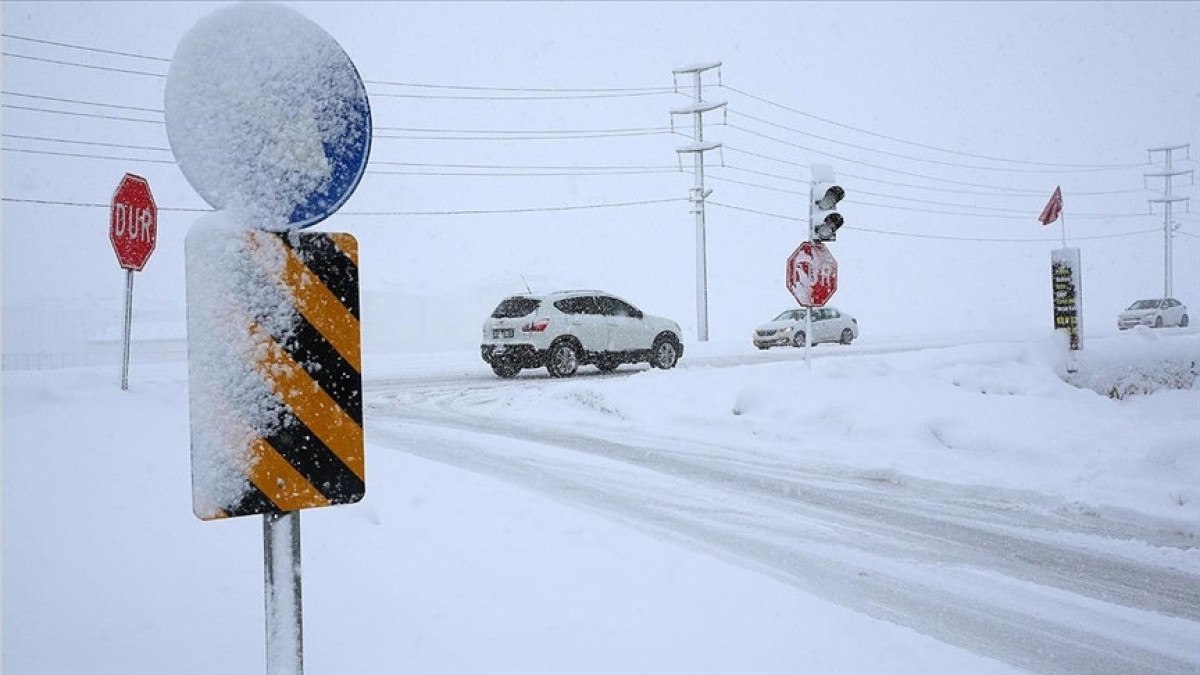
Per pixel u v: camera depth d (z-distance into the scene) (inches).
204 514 94.6
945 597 199.9
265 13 101.0
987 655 165.9
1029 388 478.9
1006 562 227.9
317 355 99.7
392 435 411.5
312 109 102.3
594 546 216.5
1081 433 366.3
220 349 96.0
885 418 389.4
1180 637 179.9
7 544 193.6
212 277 96.1
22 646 143.6
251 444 96.7
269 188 99.7
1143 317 1355.8
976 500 292.5
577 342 694.5
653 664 147.1
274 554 99.4
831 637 164.1
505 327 685.3
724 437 402.0
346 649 148.3
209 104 98.0
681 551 217.8
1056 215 566.6
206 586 174.9
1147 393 532.1
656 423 438.0
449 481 283.6
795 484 312.8
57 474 256.4
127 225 431.8
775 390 443.8
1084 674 160.6
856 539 245.3
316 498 99.1
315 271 100.1
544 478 313.3
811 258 474.0
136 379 605.6
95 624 154.1
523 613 167.9
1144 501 283.6
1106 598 202.5
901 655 159.5
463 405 530.3
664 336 753.0
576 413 476.7
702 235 1316.4
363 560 196.1
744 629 165.3
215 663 140.6
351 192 104.3
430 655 146.9
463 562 197.8
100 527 208.8
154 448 299.4
